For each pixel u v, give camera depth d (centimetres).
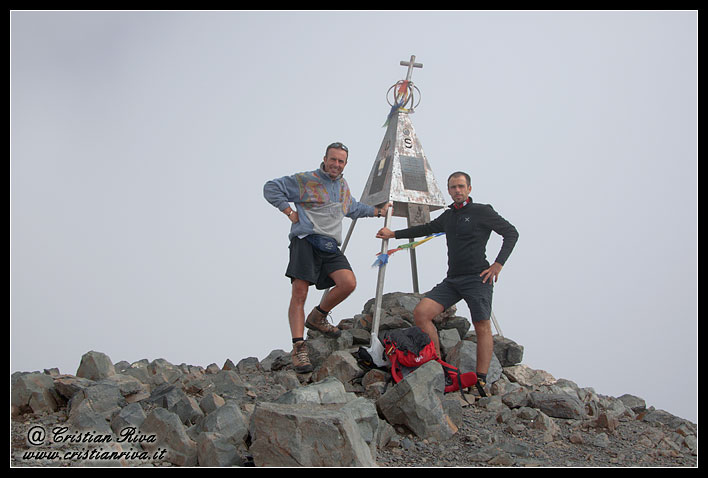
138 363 557
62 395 400
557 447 387
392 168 586
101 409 382
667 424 467
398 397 388
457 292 504
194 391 454
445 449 370
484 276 487
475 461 353
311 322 525
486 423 423
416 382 389
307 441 305
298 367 489
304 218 492
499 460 350
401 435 384
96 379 448
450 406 411
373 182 616
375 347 487
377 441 365
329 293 509
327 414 314
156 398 404
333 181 505
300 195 494
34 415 381
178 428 331
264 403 338
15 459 316
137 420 361
